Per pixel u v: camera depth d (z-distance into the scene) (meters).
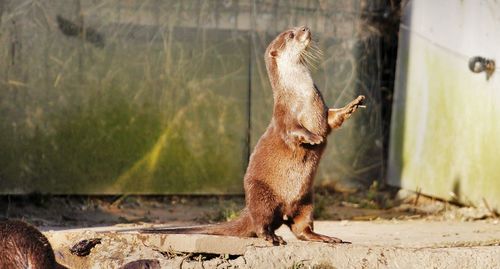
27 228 10.88
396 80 19.20
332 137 19.14
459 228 14.34
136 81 17.77
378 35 19.19
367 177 19.34
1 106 16.95
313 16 18.69
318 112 11.37
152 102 17.86
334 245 11.30
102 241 11.64
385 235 13.40
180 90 18.00
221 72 18.20
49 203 17.12
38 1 17.12
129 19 17.64
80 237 11.82
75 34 17.36
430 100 17.97
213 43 18.14
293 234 12.34
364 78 19.12
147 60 17.80
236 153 18.36
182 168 18.08
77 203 17.39
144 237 11.46
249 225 11.46
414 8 18.56
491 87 16.03
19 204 17.00
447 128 17.36
